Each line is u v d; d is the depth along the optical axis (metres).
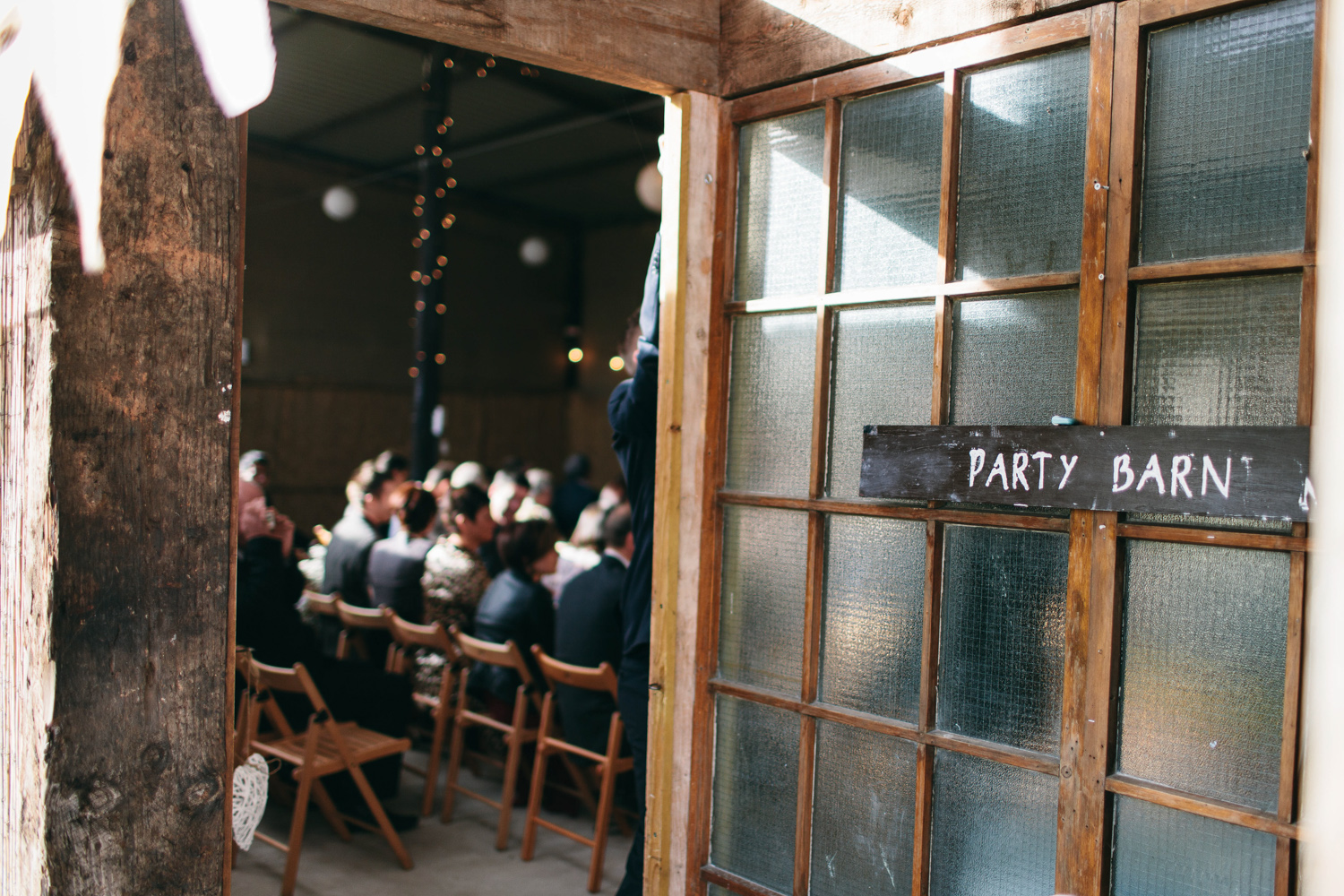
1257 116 1.29
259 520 3.36
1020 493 1.44
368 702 3.39
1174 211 1.37
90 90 1.27
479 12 1.62
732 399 1.96
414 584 4.07
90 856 1.27
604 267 12.38
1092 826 1.39
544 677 3.51
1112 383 1.38
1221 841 1.30
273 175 9.56
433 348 7.18
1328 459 0.58
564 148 9.62
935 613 1.59
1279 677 1.25
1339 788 0.55
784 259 1.88
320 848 3.15
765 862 1.86
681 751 1.95
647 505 2.38
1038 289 1.49
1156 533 1.33
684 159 1.92
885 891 1.67
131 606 1.30
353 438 10.13
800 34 1.81
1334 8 0.63
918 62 1.63
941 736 1.57
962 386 1.60
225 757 1.39
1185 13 1.33
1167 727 1.35
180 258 1.33
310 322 9.91
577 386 12.61
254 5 1.39
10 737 1.33
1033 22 1.49
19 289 1.32
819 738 1.78
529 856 3.09
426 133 7.06
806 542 1.80
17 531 1.31
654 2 1.86
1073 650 1.41
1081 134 1.47
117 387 1.29
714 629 1.95
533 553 3.59
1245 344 1.29
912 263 1.67
